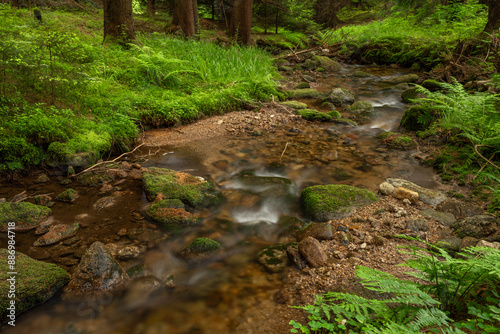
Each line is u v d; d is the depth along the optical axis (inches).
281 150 233.8
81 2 597.3
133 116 253.8
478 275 80.0
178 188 170.2
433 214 146.9
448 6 587.8
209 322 95.6
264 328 92.4
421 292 75.1
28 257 117.0
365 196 162.2
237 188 181.8
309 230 137.9
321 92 394.3
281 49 631.2
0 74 209.2
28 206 149.4
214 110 300.8
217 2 737.6
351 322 76.3
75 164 190.5
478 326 69.4
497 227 127.9
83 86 254.4
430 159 210.8
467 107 213.0
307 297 103.1
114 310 101.1
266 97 339.0
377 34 647.1
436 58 489.1
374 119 302.7
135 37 391.5
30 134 193.2
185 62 354.3
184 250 128.3
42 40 235.9
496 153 191.0
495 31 364.5
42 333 93.0
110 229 142.9
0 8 390.6
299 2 800.9
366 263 117.4
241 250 131.9
